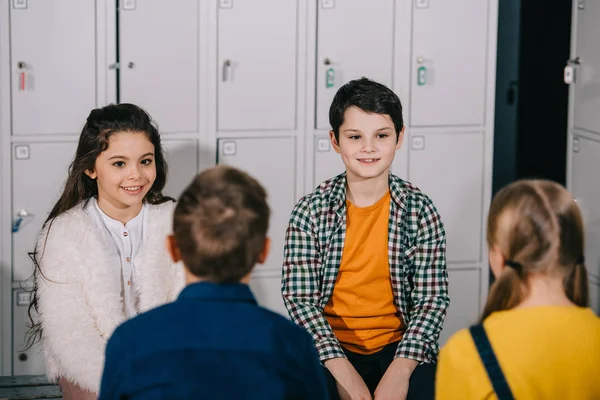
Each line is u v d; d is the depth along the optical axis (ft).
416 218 8.68
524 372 5.62
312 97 13.07
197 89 12.87
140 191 8.74
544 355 5.63
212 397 5.53
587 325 5.71
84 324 8.33
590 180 12.55
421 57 13.16
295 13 12.87
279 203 13.29
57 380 8.71
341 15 12.94
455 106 13.38
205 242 5.69
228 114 12.98
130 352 5.63
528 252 5.75
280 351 5.70
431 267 8.71
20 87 12.41
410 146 13.39
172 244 6.07
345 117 8.54
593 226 12.51
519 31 14.58
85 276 8.45
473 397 5.71
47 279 8.39
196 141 12.99
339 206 8.68
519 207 5.82
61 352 8.23
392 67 13.16
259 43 12.87
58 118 12.62
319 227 8.69
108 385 5.70
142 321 5.71
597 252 12.45
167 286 8.84
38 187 12.72
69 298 8.36
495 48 13.30
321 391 5.91
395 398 7.89
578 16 12.61
